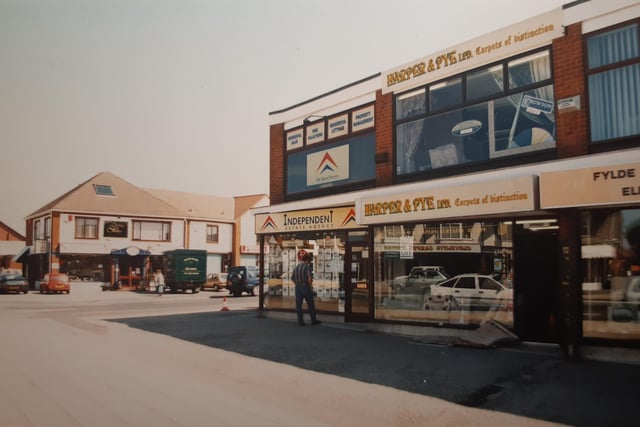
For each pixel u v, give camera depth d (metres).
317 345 10.16
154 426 5.23
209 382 7.39
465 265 10.37
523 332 9.55
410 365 8.07
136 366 8.50
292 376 7.65
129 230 41.31
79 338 11.75
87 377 7.61
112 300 27.73
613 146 8.37
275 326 13.23
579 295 8.24
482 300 10.05
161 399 6.36
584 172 7.70
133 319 15.81
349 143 13.52
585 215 8.43
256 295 32.91
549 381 6.83
